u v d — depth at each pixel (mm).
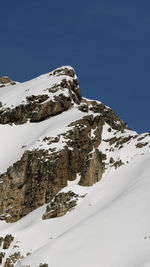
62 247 90375
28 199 118188
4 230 108375
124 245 87188
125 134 130750
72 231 95500
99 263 83688
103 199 107438
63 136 125188
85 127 127438
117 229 92562
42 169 119750
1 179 122875
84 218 101750
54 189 117000
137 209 97125
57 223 103688
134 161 119438
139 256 82875
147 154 120312
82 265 84000
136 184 107312
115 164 119438
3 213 118188
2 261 98000
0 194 120875
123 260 83125
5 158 130500
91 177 114562
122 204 100375
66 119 135125
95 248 87875
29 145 129625
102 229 93625
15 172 122062
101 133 132750
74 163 121250
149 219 92938
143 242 86812
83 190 111938
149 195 100500
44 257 88125
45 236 100188
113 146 127500
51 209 108125
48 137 125812
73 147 123438
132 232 90562
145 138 126438
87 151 124562
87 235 92688
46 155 121438
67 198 109812
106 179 115625
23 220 112125
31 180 119938
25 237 101250
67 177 119250
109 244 88375
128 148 124562
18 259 96625
